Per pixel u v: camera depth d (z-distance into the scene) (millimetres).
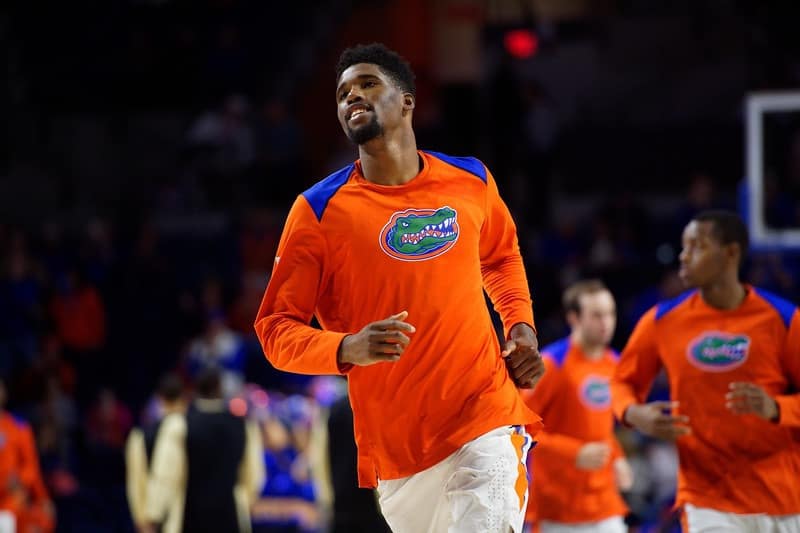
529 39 21188
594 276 16906
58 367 16188
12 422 10609
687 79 23766
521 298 5250
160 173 22906
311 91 24344
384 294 4883
